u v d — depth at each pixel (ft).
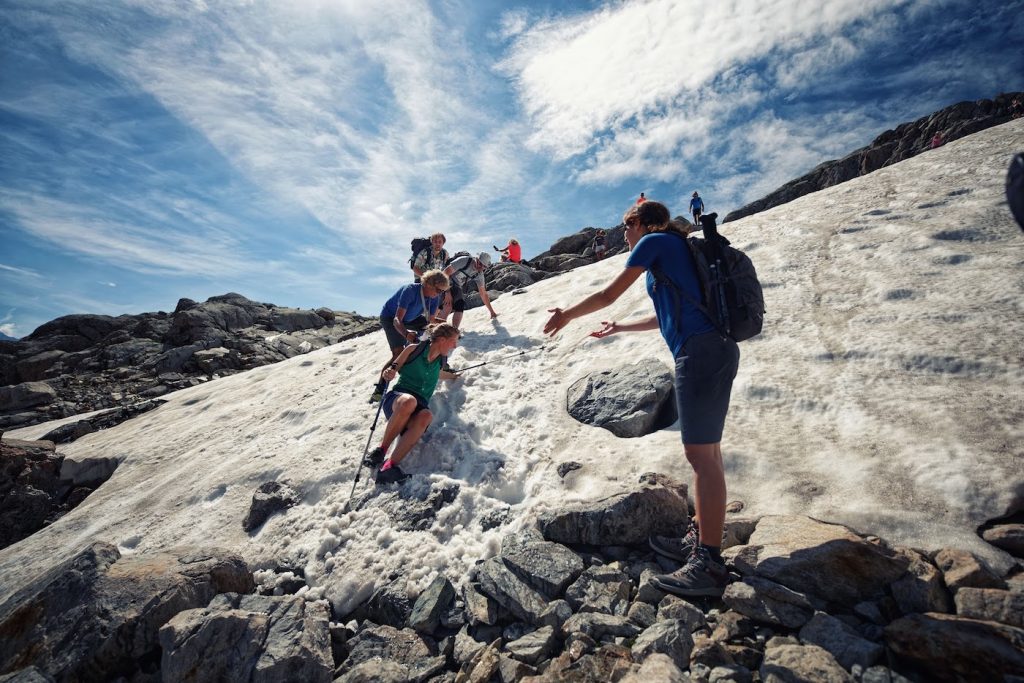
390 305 22.03
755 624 8.34
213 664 9.30
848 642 7.32
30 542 19.16
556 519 11.78
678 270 9.16
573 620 9.27
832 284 19.33
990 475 9.73
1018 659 6.18
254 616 10.13
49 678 9.39
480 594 10.97
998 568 8.21
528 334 25.12
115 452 25.76
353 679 9.16
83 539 17.88
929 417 11.73
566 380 19.71
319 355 34.04
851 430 12.28
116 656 10.00
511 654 9.00
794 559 8.63
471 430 18.17
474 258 28.89
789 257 22.61
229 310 76.84
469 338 26.32
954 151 32.53
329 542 13.84
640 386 16.52
